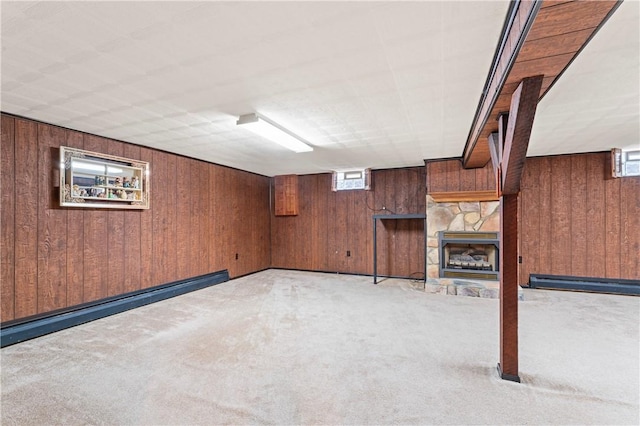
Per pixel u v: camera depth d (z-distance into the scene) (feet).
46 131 10.73
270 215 23.97
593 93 8.05
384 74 7.17
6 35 5.59
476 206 16.28
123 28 5.42
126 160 13.15
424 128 11.19
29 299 10.23
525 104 6.07
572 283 15.74
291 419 6.05
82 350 9.08
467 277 16.19
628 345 9.36
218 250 18.71
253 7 4.85
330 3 4.76
